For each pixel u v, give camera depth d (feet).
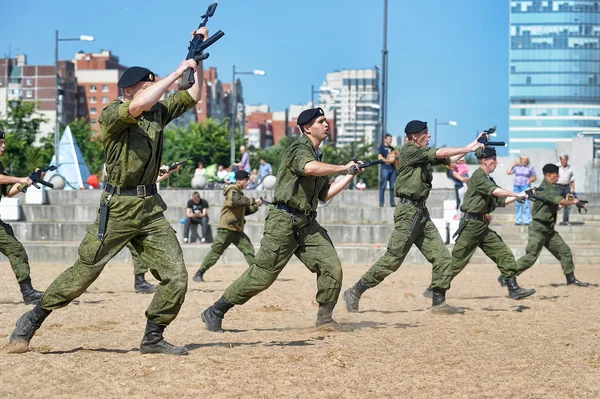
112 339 31.17
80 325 35.55
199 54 25.16
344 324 36.19
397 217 40.11
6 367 24.27
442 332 33.68
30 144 216.33
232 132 190.39
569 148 136.67
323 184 32.42
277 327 35.19
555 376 24.49
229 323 36.40
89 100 493.36
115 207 25.84
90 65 511.40
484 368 25.68
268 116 558.97
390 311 41.86
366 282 40.78
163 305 26.58
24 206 95.96
